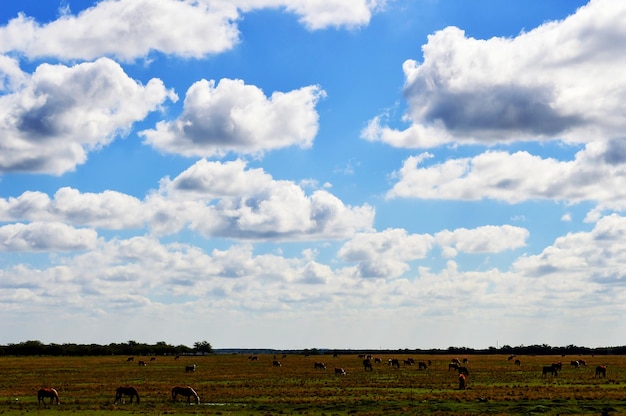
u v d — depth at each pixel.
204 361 180.75
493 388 72.25
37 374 110.75
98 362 173.12
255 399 61.47
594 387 73.12
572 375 97.31
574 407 52.09
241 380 91.19
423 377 94.50
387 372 110.62
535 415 47.66
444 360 180.00
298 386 78.19
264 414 49.69
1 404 58.06
